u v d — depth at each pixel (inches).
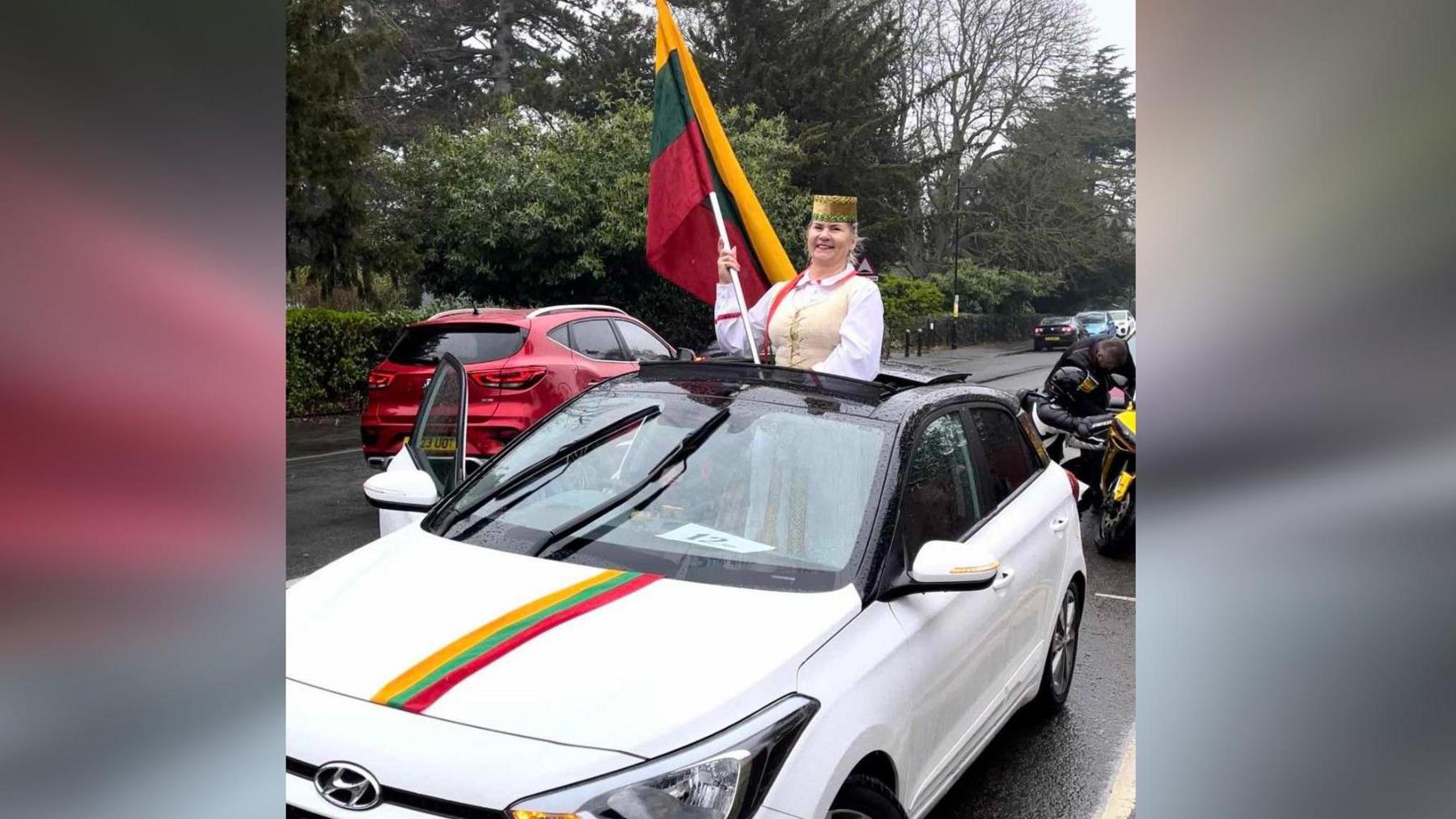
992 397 153.9
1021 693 142.7
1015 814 135.6
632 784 78.3
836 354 155.8
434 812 78.7
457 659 89.7
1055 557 151.3
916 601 109.7
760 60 1296.8
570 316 326.0
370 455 312.0
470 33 1537.9
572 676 87.1
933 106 1630.2
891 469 116.6
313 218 571.2
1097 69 1674.5
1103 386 287.1
